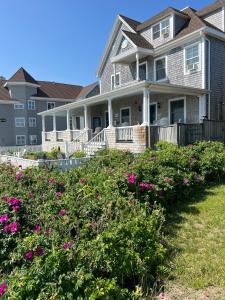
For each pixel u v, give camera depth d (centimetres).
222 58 1555
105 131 1496
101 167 711
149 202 530
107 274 298
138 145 1263
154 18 1827
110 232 321
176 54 1605
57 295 237
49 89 3709
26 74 3444
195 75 1496
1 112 3192
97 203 420
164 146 1055
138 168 592
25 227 374
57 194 469
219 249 399
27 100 3369
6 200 414
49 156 1589
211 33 1459
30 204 431
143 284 311
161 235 415
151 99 1734
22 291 238
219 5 1568
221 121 1323
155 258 349
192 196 672
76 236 336
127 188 521
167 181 587
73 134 1880
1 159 1407
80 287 254
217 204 601
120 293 273
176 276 334
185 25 1677
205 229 474
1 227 363
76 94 3888
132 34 1834
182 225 493
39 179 573
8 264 315
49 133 2234
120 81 2073
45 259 267
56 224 360
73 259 276
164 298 296
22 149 2180
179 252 393
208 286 315
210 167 802
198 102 1463
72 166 966
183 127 1165
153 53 1728
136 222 365
